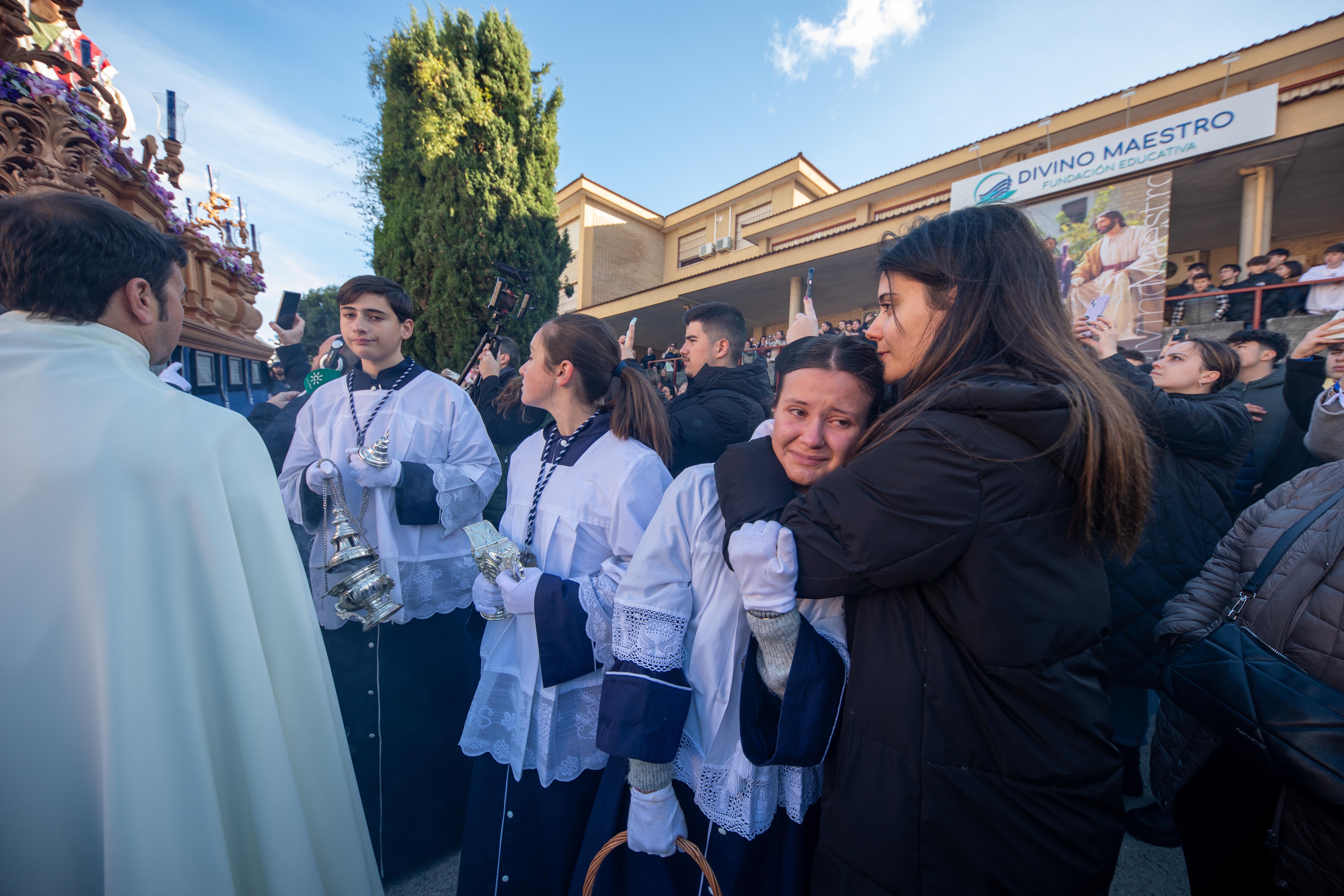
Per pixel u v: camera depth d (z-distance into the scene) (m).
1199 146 5.70
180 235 2.67
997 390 0.70
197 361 3.04
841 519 0.77
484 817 1.33
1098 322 1.84
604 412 1.39
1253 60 6.79
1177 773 1.37
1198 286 6.53
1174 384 2.15
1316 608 1.04
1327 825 0.96
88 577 0.73
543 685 1.18
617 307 12.32
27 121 1.78
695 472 1.03
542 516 1.32
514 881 1.27
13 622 0.72
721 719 0.96
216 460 0.86
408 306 1.79
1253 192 6.21
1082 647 0.73
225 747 0.84
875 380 0.93
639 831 0.96
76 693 0.74
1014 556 0.69
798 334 1.70
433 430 1.75
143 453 0.78
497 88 4.72
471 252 4.48
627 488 1.23
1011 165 6.71
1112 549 0.77
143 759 0.73
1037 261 0.82
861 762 0.81
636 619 0.96
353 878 0.98
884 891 0.78
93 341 0.86
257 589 0.92
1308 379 2.40
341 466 1.61
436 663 1.72
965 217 0.87
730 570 0.97
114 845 0.70
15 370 0.78
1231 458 1.86
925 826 0.75
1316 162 6.29
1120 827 0.76
